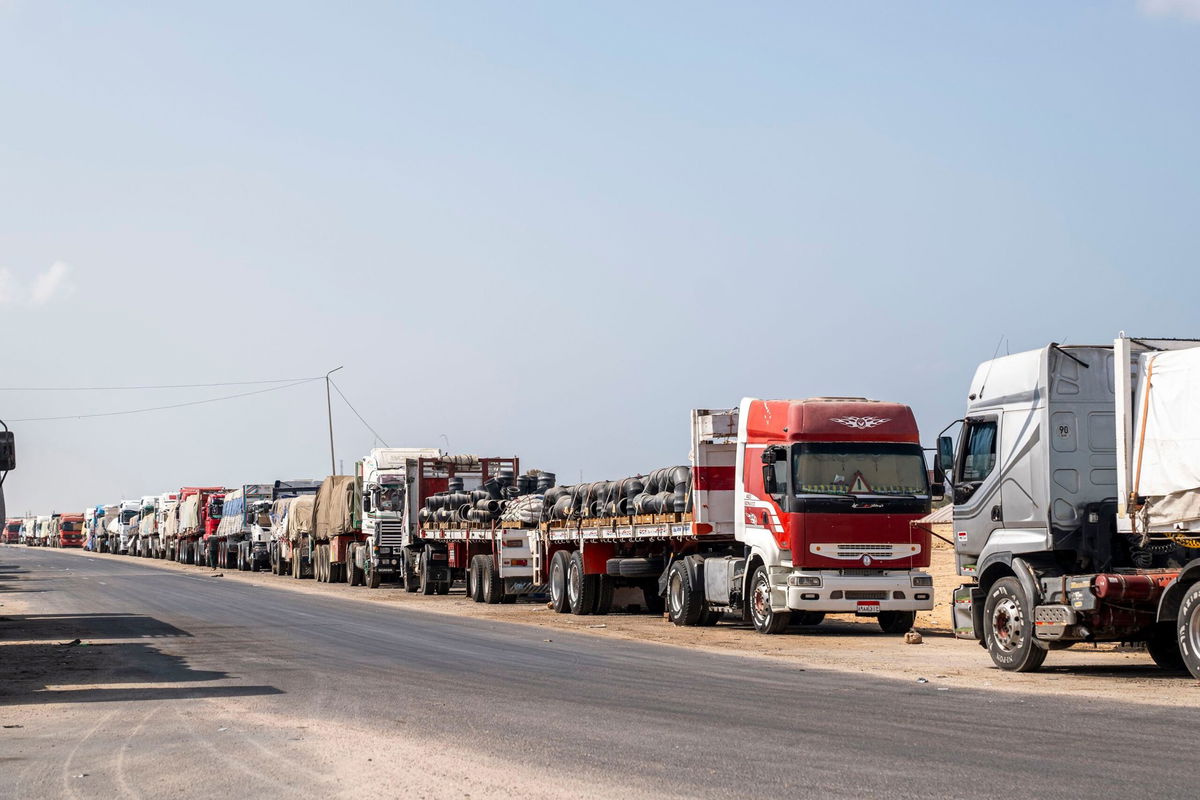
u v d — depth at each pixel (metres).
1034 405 15.02
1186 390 13.07
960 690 12.96
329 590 39.72
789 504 20.41
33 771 8.79
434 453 41.22
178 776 8.50
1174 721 10.42
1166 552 14.02
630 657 17.06
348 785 8.06
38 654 17.95
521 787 7.88
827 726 10.30
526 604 31.58
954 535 16.39
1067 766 8.32
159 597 34.56
